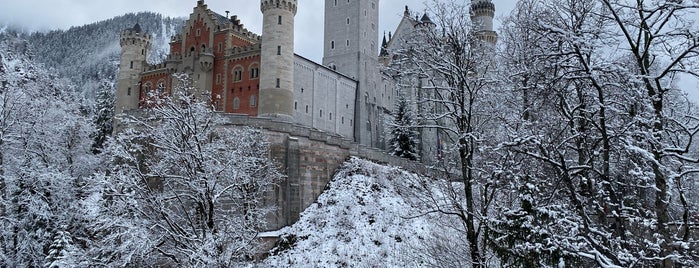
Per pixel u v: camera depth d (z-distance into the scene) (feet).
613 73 50.55
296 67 246.68
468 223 59.77
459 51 63.10
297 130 177.06
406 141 221.87
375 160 203.72
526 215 50.39
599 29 51.01
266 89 224.53
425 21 66.90
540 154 57.26
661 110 49.29
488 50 69.31
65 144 120.26
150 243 69.00
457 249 72.38
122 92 271.69
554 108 57.52
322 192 179.93
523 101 63.05
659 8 46.60
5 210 101.19
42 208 96.63
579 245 47.37
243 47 244.42
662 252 47.65
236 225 75.05
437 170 77.46
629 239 56.18
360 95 291.58
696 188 69.87
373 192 172.76
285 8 231.30
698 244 57.16
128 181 73.61
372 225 153.69
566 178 49.32
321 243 148.66
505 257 52.65
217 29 257.14
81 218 93.15
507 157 59.06
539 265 48.93
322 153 183.93
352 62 297.12
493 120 68.54
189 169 77.10
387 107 320.70
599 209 51.83
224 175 81.61
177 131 78.23
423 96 72.95
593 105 54.80
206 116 88.94
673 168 57.72
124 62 274.57
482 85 63.16
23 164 104.88
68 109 125.39
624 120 55.42
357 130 286.25
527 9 66.44
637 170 50.55
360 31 298.56
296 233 157.28
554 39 51.08
